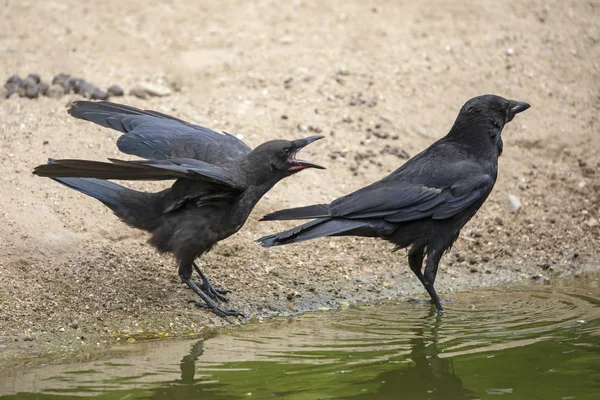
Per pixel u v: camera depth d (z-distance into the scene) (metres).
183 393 8.91
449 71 16.97
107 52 16.89
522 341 10.38
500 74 17.08
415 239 11.66
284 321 11.24
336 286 12.30
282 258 12.80
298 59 16.95
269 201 13.62
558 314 11.32
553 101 16.69
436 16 18.48
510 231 13.96
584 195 14.84
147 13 18.19
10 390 8.93
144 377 9.32
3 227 12.01
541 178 15.12
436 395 8.94
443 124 15.74
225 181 10.45
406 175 11.68
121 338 10.55
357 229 11.25
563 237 13.91
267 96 15.87
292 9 18.56
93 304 11.10
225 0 18.80
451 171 11.62
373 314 11.49
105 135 14.33
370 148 15.03
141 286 11.62
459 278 12.77
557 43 18.05
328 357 9.93
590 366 9.66
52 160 10.10
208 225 10.86
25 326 10.52
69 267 11.66
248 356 9.98
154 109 15.05
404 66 17.00
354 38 17.70
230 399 8.80
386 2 18.88
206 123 14.84
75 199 12.88
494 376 9.42
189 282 11.22
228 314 11.26
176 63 16.61
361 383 9.24
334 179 14.27
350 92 16.23
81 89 15.35
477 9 18.67
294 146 10.96
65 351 10.09
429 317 11.33
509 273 12.96
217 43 17.31
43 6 18.22
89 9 18.27
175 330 10.84
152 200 11.05
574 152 15.70
